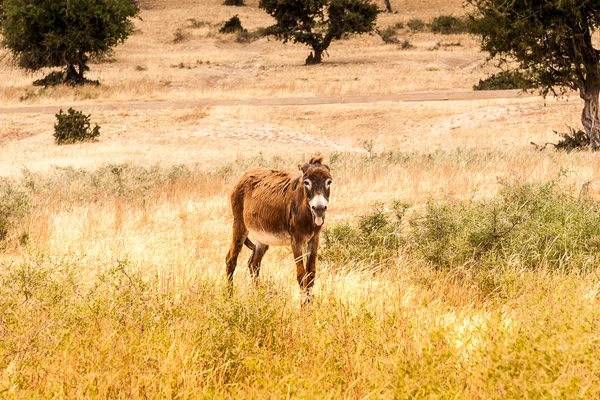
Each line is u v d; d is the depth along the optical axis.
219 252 30.09
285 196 21.59
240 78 149.25
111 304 17.06
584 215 28.16
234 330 15.57
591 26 67.44
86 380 12.84
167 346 14.85
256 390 12.66
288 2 159.25
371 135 100.31
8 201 38.06
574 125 89.31
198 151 83.69
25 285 18.53
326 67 154.38
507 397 11.28
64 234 33.78
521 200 30.06
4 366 14.12
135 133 98.06
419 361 12.77
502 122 95.38
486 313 19.62
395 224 29.36
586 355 11.91
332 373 13.52
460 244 25.00
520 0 66.12
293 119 108.44
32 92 131.25
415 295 20.84
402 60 162.38
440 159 54.16
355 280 23.02
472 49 176.25
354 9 162.50
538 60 67.56
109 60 170.12
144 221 37.53
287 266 26.56
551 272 23.69
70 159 78.31
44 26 138.50
